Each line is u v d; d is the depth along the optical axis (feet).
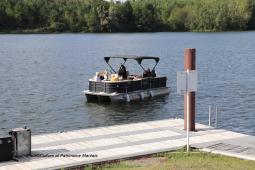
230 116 96.22
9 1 535.60
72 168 45.52
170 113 101.96
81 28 538.06
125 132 60.08
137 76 122.11
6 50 301.22
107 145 53.93
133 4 564.71
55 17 536.01
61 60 231.91
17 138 48.88
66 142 55.26
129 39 423.64
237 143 54.85
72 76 165.07
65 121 93.20
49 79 156.15
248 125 87.51
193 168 44.96
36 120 93.66
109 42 379.96
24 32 524.93
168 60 230.48
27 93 126.62
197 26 565.53
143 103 112.88
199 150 51.98
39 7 537.24
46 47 328.49
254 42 381.40
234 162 47.32
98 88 115.34
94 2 556.51
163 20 565.94
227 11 562.25
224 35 494.59
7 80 153.07
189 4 589.73
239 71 180.45
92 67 196.65
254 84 144.36
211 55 261.03
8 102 112.88
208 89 134.51
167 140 56.18
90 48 315.99
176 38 440.86
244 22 564.30
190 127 60.80
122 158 48.47
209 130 61.36
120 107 108.37
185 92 53.36
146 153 50.19
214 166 45.65
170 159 48.67
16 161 47.75
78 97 121.08
